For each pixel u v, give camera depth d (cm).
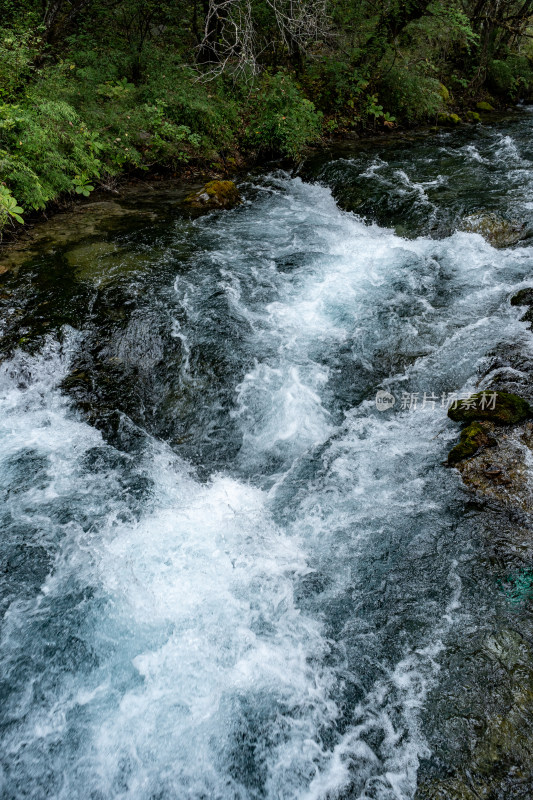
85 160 786
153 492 423
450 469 409
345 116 1205
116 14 1138
